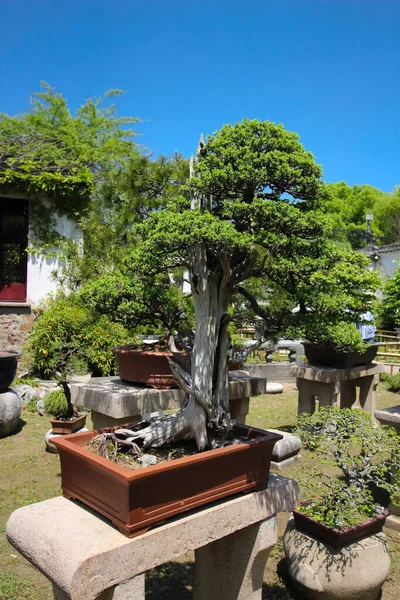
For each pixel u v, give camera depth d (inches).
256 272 99.2
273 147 87.5
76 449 75.5
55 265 336.2
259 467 85.8
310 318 103.3
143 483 67.0
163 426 91.4
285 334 108.0
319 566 98.6
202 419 89.1
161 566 115.0
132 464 82.5
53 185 323.9
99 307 109.7
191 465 73.0
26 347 289.6
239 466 81.9
